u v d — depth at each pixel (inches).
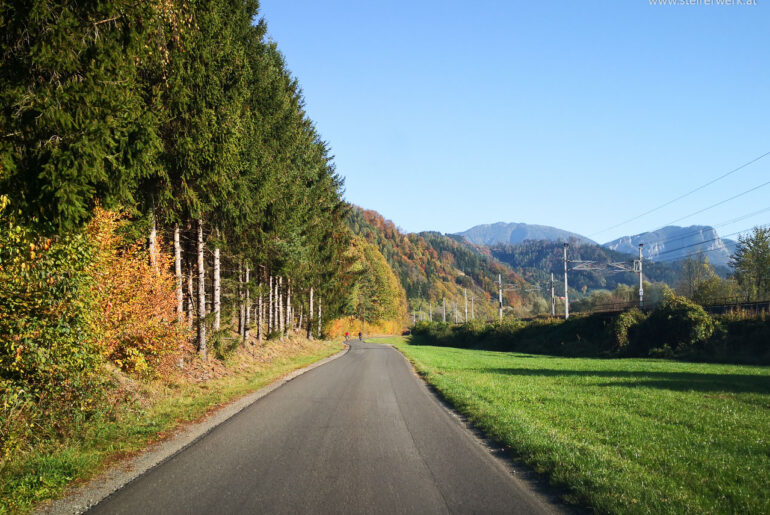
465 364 1153.4
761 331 1266.0
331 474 232.8
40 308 262.7
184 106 467.5
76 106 271.6
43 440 267.3
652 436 344.2
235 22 652.1
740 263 2151.8
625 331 1680.6
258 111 762.8
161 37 358.0
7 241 240.1
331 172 1565.0
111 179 333.7
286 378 720.3
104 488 210.8
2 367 257.4
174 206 559.5
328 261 1567.4
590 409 462.3
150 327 446.9
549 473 239.6
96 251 316.2
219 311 749.3
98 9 270.8
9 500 190.5
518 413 414.6
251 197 674.2
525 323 2581.2
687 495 211.9
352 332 4092.0
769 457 289.3
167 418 366.0
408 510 186.1
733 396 565.6
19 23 243.9
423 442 307.6
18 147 261.0
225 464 249.3
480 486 218.5
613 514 183.6
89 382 311.3
